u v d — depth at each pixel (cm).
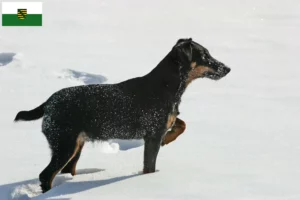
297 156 980
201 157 993
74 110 905
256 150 1024
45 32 2175
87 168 985
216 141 1092
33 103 1388
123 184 852
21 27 2241
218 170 906
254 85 1529
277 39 2100
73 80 1591
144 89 937
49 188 893
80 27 2273
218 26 2320
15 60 1739
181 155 1009
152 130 930
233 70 1681
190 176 877
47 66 1697
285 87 1511
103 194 812
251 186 822
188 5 2770
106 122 921
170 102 937
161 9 2672
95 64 1731
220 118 1251
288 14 2559
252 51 1927
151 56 1845
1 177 938
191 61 955
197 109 1320
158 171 919
